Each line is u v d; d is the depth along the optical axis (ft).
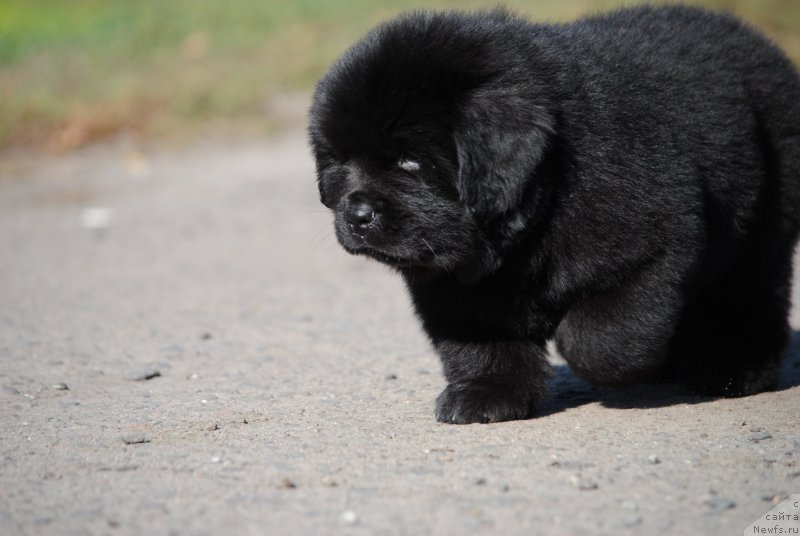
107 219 93.30
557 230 35.83
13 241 86.63
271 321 60.90
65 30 173.58
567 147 35.58
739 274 42.88
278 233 86.89
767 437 35.17
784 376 45.73
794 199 42.65
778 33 122.11
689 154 37.65
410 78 35.83
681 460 32.71
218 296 68.08
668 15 43.73
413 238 36.65
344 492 30.40
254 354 52.65
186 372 49.14
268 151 114.93
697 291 41.73
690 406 40.27
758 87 41.91
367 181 37.50
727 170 39.29
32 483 32.30
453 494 29.96
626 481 30.78
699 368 42.45
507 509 28.68
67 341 56.18
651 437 35.50
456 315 38.70
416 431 37.01
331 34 152.15
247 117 126.52
